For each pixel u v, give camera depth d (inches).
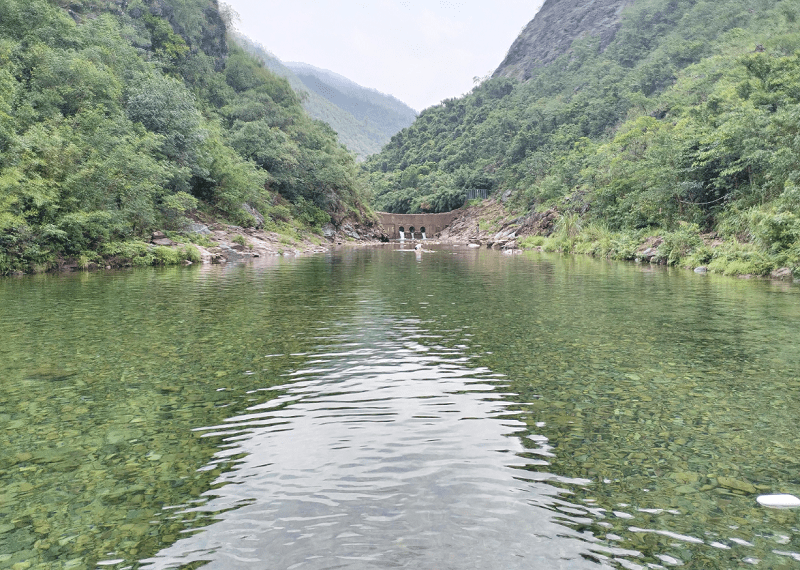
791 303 691.4
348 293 807.1
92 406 294.5
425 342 454.6
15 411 286.8
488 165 6038.4
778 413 279.9
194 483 203.6
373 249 2726.4
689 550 158.6
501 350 424.8
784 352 416.8
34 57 1787.6
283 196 3309.5
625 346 439.2
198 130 2260.1
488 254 2191.2
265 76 4598.9
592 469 214.2
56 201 1325.0
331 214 3590.1
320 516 177.5
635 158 2434.8
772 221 1155.9
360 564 149.9
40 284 947.3
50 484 204.7
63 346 438.3
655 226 1957.4
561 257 1919.3
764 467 216.5
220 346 438.3
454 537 163.8
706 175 1775.3
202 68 3863.2
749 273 1107.9
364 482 202.2
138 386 330.3
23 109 1509.6
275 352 418.0
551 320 564.1
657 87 5068.9
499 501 187.3
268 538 165.0
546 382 337.1
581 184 3127.5
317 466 217.0
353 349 428.5
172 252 1540.4
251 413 282.0
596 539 163.8
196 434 253.6
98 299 734.5
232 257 1838.1
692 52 5221.5
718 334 487.8
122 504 189.0
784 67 2166.6
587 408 288.5
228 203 2491.4
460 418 272.5
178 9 3811.5
